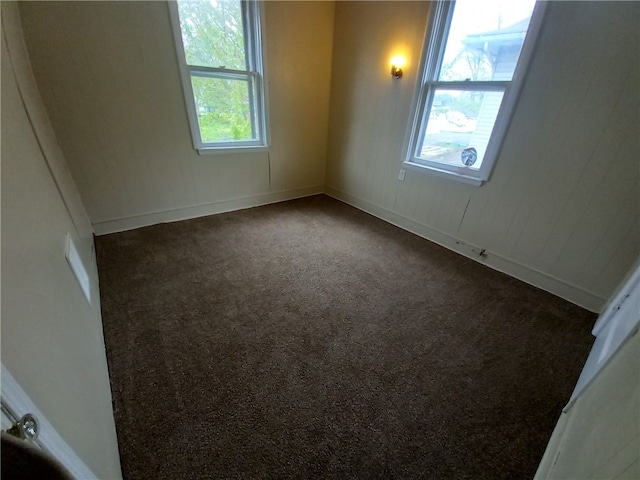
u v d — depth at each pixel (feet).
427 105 9.04
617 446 2.14
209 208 11.09
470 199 8.47
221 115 10.16
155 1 7.70
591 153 6.07
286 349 5.27
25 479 1.08
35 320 2.11
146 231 9.52
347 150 12.25
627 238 5.94
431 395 4.57
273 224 10.59
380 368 4.99
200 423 4.01
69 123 7.66
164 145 9.33
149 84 8.41
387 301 6.72
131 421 3.99
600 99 5.75
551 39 6.07
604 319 5.74
